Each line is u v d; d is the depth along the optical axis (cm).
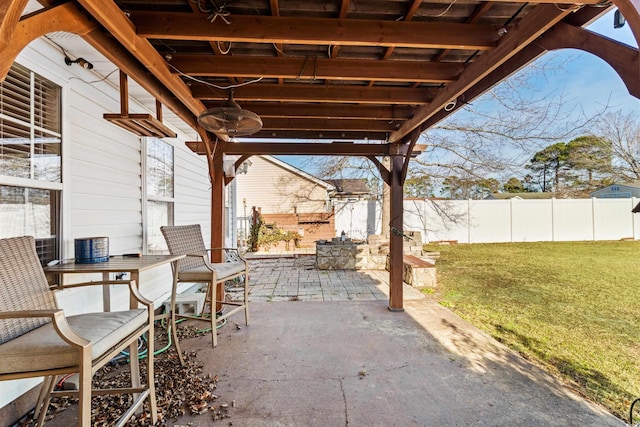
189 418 191
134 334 173
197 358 271
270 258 898
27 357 129
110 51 183
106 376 240
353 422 189
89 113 280
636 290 498
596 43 148
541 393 219
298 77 230
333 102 298
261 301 457
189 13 174
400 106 338
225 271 328
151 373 185
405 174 386
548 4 153
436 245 1091
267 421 189
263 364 260
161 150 429
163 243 429
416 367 256
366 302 449
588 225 1148
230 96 249
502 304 430
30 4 190
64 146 248
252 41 179
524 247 1014
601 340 309
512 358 271
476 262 757
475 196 1456
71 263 219
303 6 171
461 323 358
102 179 299
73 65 258
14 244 156
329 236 1137
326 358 271
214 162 402
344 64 229
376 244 760
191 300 376
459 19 184
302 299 468
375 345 298
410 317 380
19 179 210
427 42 183
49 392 174
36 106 225
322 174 1113
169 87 232
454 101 282
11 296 146
